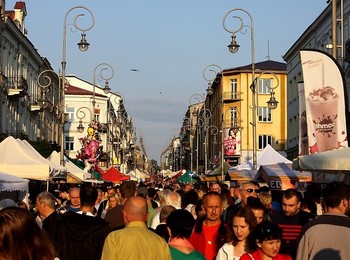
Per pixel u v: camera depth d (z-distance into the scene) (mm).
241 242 10344
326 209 9719
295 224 13078
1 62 65750
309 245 9438
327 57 20969
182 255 9797
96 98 139750
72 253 11406
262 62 116812
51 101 101875
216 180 55719
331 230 9367
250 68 111188
